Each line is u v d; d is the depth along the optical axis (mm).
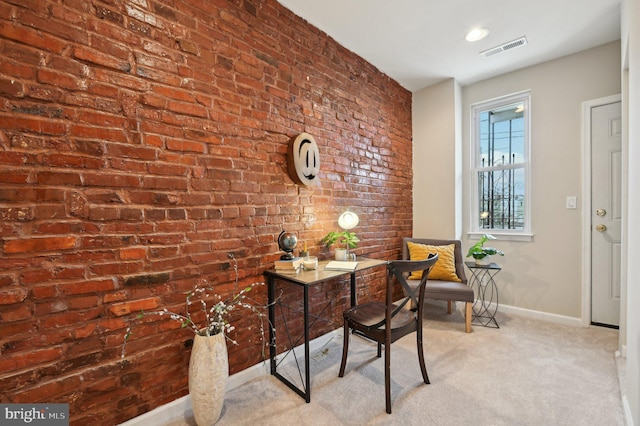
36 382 1152
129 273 1377
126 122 1365
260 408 1576
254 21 1882
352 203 2646
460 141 3234
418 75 3059
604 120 2482
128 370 1380
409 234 3354
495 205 3143
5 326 1095
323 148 2361
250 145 1851
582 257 2582
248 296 1840
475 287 3189
